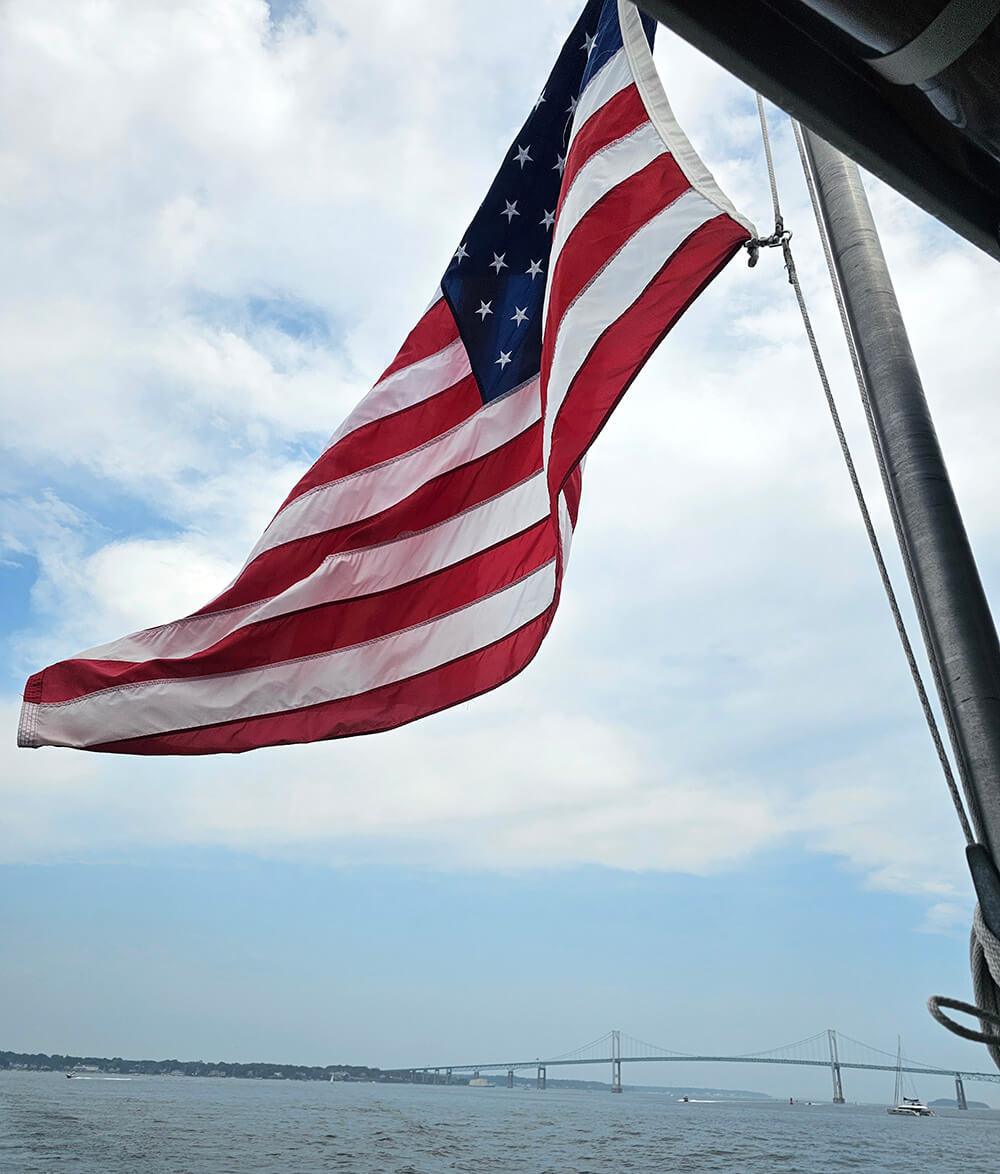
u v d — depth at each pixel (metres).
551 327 4.77
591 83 5.14
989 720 2.53
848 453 3.39
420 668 5.95
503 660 5.72
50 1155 44.84
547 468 4.50
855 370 3.24
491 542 6.04
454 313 6.59
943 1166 56.06
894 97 1.96
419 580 6.14
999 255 2.21
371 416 6.79
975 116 1.82
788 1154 60.66
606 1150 57.28
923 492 2.87
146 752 6.28
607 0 5.32
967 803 2.55
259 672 6.25
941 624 2.71
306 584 6.30
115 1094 142.12
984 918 2.11
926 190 2.06
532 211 6.57
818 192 3.61
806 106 1.93
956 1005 2.07
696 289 4.14
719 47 1.86
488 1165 44.81
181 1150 49.31
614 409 4.14
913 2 1.61
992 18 1.62
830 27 1.89
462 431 6.46
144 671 6.42
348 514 6.61
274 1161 44.44
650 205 4.46
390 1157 47.88
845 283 3.33
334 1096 180.00
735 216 4.09
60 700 6.44
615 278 4.41
